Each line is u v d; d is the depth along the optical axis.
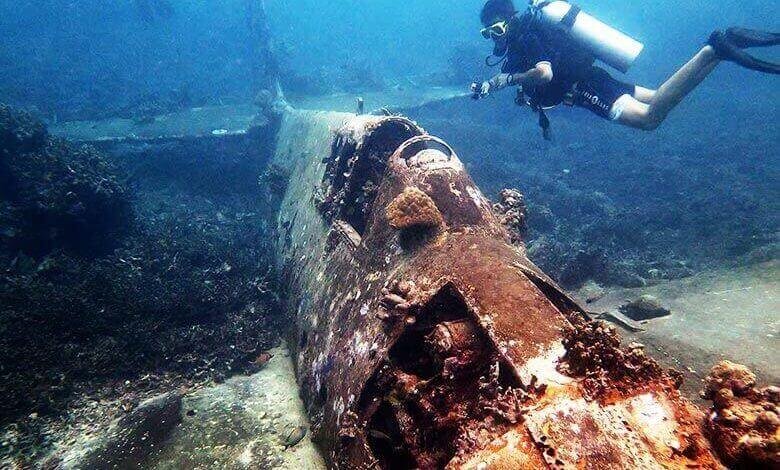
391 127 4.79
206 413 4.56
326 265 4.66
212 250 8.34
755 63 3.39
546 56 4.19
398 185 3.80
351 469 2.76
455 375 2.47
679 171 14.59
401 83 22.66
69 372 5.09
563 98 4.43
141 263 7.58
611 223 10.87
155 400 4.80
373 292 3.45
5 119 7.99
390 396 2.75
